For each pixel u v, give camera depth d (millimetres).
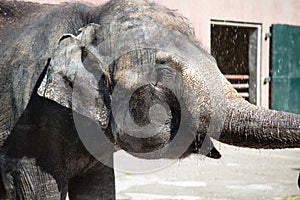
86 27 3201
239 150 10469
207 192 6977
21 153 3523
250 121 2846
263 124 2822
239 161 9305
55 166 3494
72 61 3135
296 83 13898
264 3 13328
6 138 3578
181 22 3117
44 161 3482
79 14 3527
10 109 3557
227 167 8703
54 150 3469
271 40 13492
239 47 15039
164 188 7141
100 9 3387
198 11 12086
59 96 3090
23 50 3590
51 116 3410
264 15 13359
